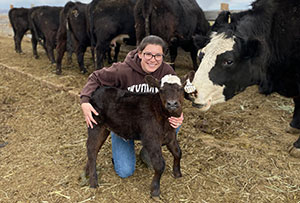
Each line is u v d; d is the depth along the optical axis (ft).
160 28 17.85
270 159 10.26
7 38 52.49
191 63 23.90
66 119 14.42
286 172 9.48
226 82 9.75
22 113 15.47
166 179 9.13
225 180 9.09
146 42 7.79
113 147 9.07
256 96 17.51
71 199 8.29
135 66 8.67
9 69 25.35
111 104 8.32
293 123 12.29
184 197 8.29
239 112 15.21
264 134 12.51
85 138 12.25
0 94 18.70
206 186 8.79
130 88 8.96
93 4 21.16
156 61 7.98
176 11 17.22
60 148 11.48
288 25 9.85
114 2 20.90
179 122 7.98
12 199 8.36
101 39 21.66
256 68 10.05
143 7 17.87
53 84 19.19
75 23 22.80
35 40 31.12
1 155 11.09
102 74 8.78
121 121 8.22
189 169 9.68
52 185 8.99
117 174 9.45
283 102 16.43
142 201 8.11
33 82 21.16
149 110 7.90
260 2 10.39
